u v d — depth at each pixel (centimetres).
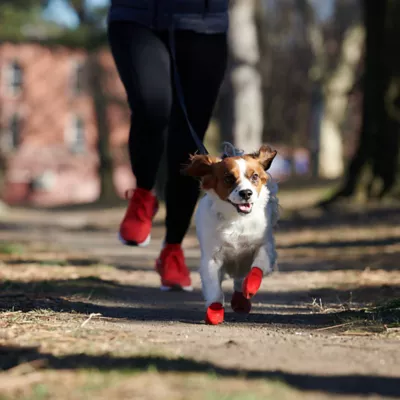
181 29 550
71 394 262
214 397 251
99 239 1423
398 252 921
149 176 563
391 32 1564
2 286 596
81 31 3291
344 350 355
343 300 568
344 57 3556
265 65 4131
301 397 262
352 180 1609
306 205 1755
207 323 451
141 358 317
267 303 563
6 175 4450
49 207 3384
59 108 4556
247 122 2083
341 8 3938
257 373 296
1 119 4528
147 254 1058
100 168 3538
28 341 356
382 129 1577
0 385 276
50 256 916
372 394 271
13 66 4550
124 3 551
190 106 567
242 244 470
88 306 512
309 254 974
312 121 4269
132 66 543
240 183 450
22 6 3416
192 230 1495
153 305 540
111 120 4144
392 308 475
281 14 4069
